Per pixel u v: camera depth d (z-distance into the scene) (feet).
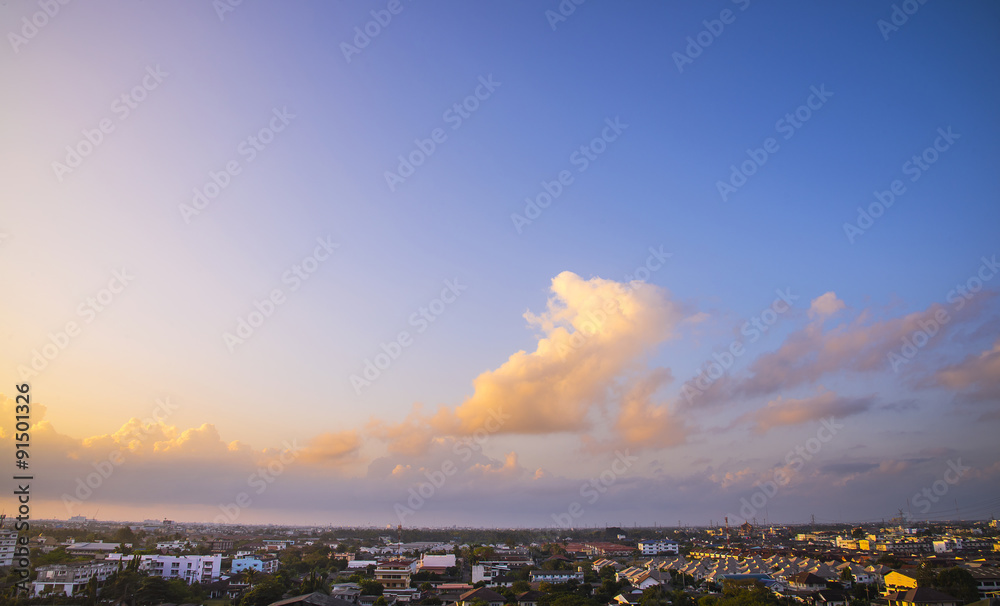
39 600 333.21
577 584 501.97
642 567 582.76
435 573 561.84
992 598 310.45
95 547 549.13
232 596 435.94
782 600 357.20
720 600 342.03
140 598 360.48
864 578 488.44
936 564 511.81
